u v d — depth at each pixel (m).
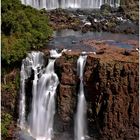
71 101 33.72
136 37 47.81
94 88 32.72
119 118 32.44
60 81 33.66
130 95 32.06
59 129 34.53
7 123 33.88
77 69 33.41
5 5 37.53
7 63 34.12
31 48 36.75
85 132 33.88
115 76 31.92
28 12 41.00
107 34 48.72
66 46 38.78
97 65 32.44
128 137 32.81
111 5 72.81
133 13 63.44
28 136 34.19
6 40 35.22
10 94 34.59
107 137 32.91
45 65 34.69
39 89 34.69
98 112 32.72
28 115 35.25
